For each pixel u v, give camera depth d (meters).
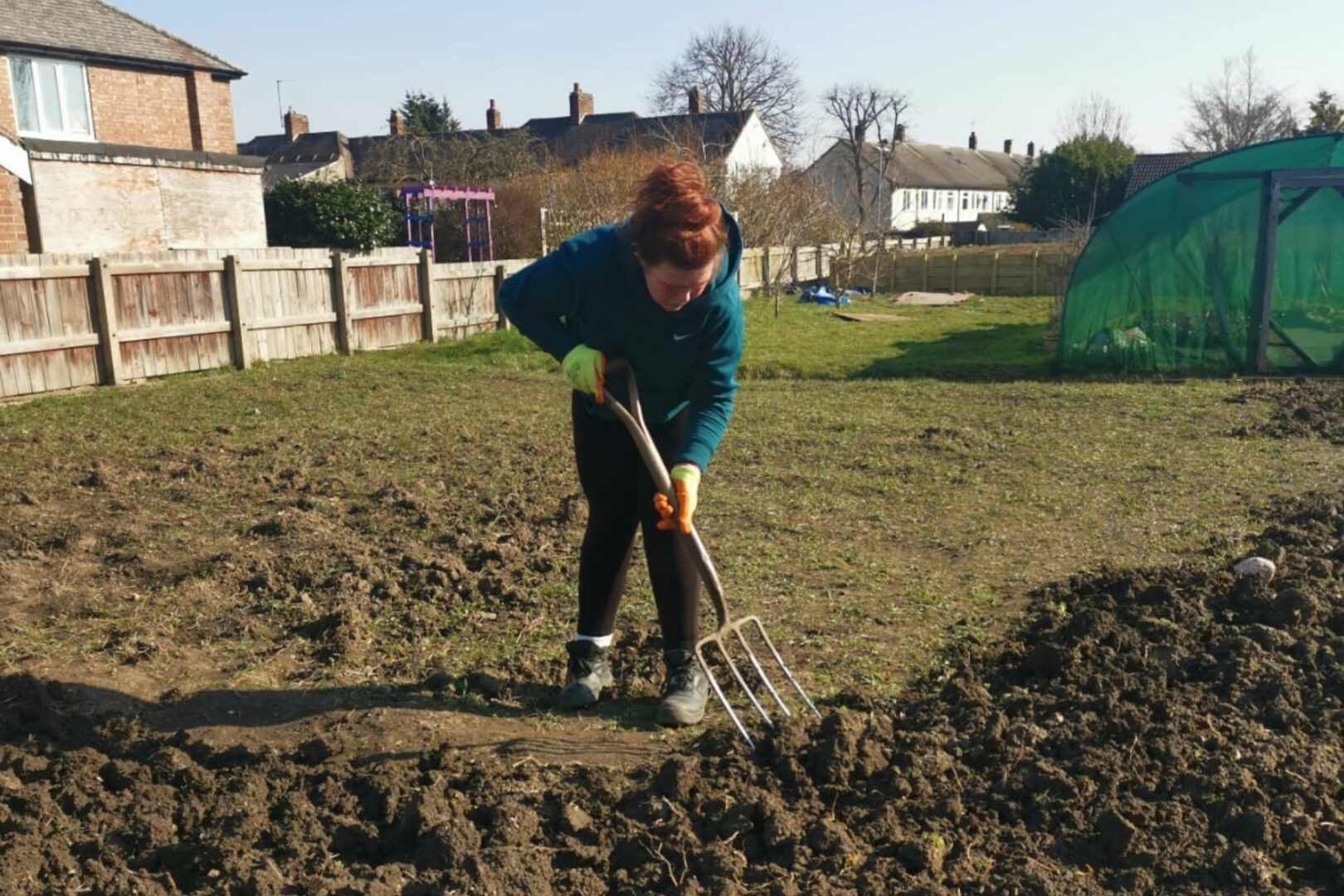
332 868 2.76
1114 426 9.05
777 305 21.62
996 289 27.36
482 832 2.87
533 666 4.09
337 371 12.48
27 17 19.47
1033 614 4.64
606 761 3.34
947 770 3.19
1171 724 3.44
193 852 2.84
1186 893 2.65
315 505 6.44
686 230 2.87
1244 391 10.94
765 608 4.72
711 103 61.19
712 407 3.40
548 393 11.14
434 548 5.65
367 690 3.90
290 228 21.86
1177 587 4.76
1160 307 12.97
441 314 15.70
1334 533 5.65
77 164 17.67
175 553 5.46
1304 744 3.35
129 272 11.44
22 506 6.35
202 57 22.42
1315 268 12.49
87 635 4.43
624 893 2.69
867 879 2.68
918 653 4.22
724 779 3.12
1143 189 12.70
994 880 2.69
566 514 6.21
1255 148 12.20
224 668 4.13
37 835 2.84
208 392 10.97
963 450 8.00
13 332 10.46
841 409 10.02
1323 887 2.68
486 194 24.77
